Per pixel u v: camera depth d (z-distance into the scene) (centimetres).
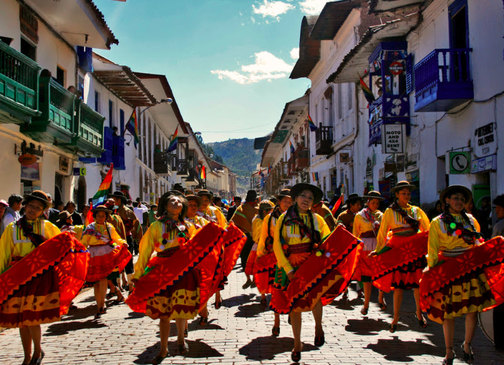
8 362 513
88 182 1842
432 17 1302
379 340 573
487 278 488
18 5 1257
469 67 1111
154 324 685
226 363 488
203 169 5759
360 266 717
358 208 896
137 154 2745
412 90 1445
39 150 1386
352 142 2147
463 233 493
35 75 1162
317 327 503
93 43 1673
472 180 1117
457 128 1177
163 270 496
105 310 764
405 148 1523
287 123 3841
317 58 2786
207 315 676
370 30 1484
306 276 480
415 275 617
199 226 557
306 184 512
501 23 978
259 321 685
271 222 613
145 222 1570
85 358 522
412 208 646
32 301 488
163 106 3050
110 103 2189
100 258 746
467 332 480
